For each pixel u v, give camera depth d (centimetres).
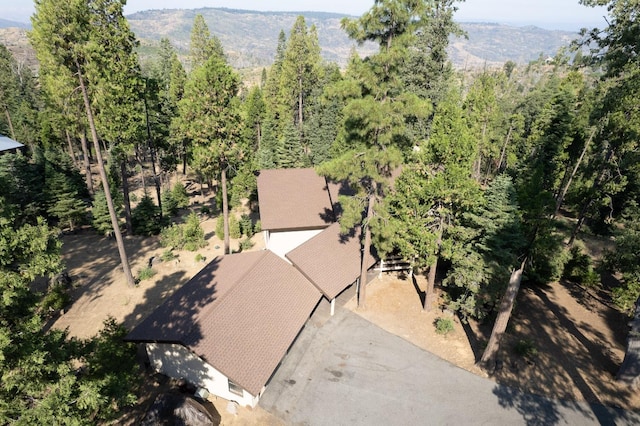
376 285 2806
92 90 2284
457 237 2264
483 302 2197
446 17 3800
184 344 1633
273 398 1762
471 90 4662
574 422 1670
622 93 2095
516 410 1733
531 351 2078
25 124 6016
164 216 3675
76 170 4278
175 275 2662
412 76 3947
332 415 1688
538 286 2784
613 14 1773
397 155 1912
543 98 5666
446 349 2148
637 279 1897
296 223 3042
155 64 7775
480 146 4656
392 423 1661
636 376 1827
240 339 1761
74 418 968
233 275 2144
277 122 6569
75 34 2047
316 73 7062
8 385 922
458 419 1688
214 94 2520
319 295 2295
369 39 1916
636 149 2555
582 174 3416
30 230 1002
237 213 4231
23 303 1009
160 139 3988
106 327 1775
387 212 2211
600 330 2288
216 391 1734
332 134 5306
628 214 1948
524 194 1966
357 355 2077
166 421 1480
